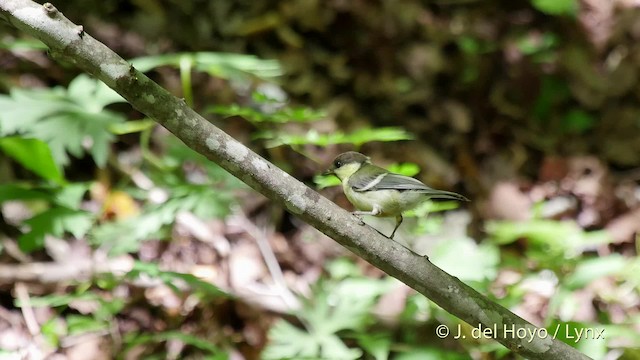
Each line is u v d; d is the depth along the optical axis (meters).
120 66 3.21
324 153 7.33
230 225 6.46
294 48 8.28
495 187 7.37
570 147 8.10
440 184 7.48
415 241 6.51
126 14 7.96
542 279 6.04
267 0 8.51
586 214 7.21
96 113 5.82
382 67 8.34
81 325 5.11
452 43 8.65
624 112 8.33
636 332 4.89
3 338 5.21
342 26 8.51
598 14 8.89
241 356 5.47
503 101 8.35
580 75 8.54
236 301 5.69
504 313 3.68
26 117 5.49
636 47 8.67
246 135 7.30
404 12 8.70
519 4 9.26
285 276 6.25
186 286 5.70
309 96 7.94
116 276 5.45
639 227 6.99
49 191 5.43
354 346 5.45
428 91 8.26
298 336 4.96
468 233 6.93
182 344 5.39
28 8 3.16
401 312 5.66
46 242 5.91
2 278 5.53
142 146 6.52
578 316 5.75
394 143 7.70
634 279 5.62
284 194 3.49
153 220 5.32
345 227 3.55
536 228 6.13
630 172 7.95
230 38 8.20
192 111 3.38
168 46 7.84
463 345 5.34
